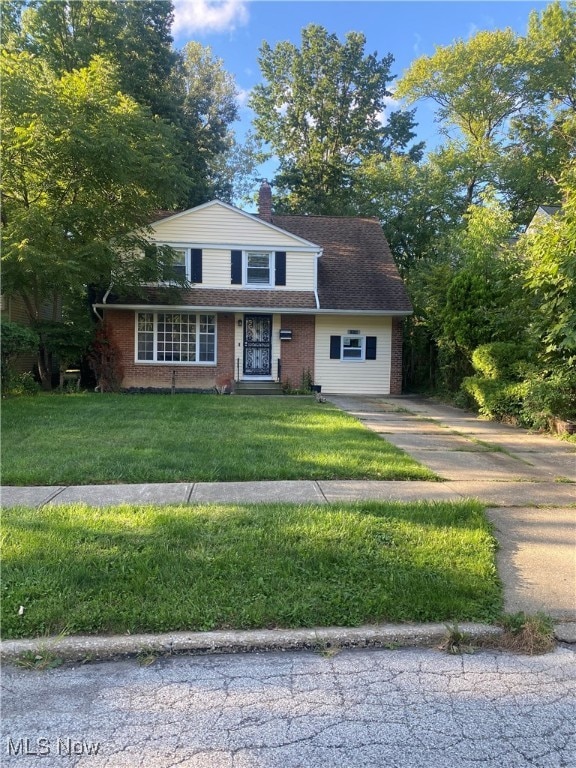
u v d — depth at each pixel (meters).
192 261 18.12
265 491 6.00
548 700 2.78
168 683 2.90
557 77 28.95
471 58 30.31
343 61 35.84
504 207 24.80
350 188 34.31
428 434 10.16
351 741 2.46
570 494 6.19
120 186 15.39
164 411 11.39
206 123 35.53
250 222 18.25
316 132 37.09
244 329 18.41
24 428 9.10
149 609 3.42
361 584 3.80
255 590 3.69
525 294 12.69
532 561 4.36
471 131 32.44
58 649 3.12
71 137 13.16
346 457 7.40
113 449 7.58
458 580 3.86
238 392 17.67
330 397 17.27
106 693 2.81
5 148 13.48
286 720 2.60
